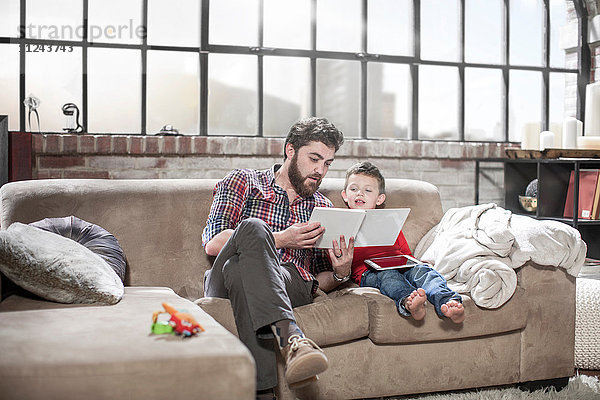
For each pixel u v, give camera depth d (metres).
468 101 3.97
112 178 3.16
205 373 1.36
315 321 2.01
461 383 2.23
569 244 2.31
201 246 2.45
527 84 4.08
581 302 2.67
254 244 1.87
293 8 3.63
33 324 1.55
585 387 2.39
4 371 1.25
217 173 3.33
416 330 2.13
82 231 2.21
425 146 3.67
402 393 2.17
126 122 3.36
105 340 1.42
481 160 3.69
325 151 2.33
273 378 1.87
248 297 1.80
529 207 3.58
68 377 1.28
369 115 3.83
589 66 4.08
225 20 3.51
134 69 3.35
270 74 3.60
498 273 2.21
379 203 2.59
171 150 3.23
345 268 2.25
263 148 3.37
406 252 2.54
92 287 1.82
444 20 3.91
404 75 3.86
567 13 4.11
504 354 2.29
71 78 3.26
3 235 1.83
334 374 2.07
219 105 3.51
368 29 3.79
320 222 2.14
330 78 3.72
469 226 2.43
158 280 2.38
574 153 3.47
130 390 1.31
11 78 3.19
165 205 2.45
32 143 3.02
